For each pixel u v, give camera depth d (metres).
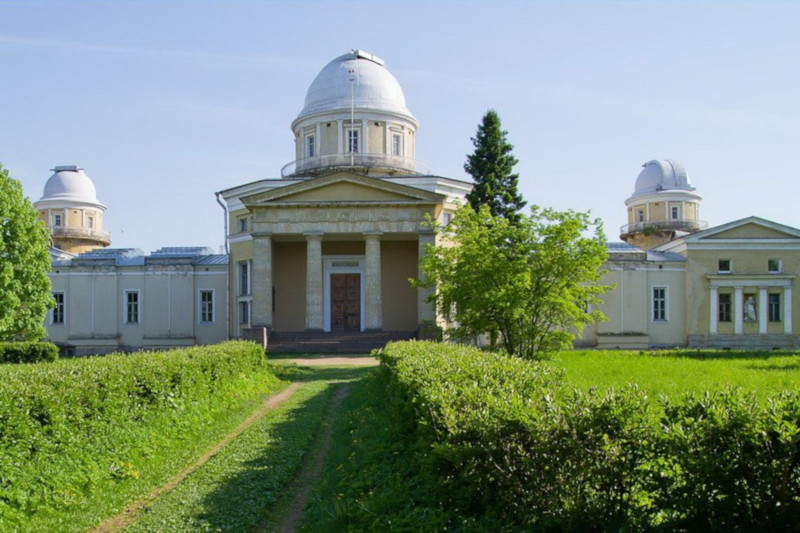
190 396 18.16
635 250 57.84
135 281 55.41
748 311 55.22
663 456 6.70
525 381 10.73
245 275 53.69
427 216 38.97
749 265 55.16
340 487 11.38
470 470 7.92
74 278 55.44
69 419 12.33
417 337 42.91
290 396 24.06
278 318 48.91
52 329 55.12
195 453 14.80
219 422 18.22
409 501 9.17
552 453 7.14
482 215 34.19
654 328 55.06
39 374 13.61
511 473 7.49
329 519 9.56
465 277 31.23
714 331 54.69
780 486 6.10
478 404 8.81
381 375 19.73
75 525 10.13
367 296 44.34
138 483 12.34
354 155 52.75
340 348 41.69
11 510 9.99
